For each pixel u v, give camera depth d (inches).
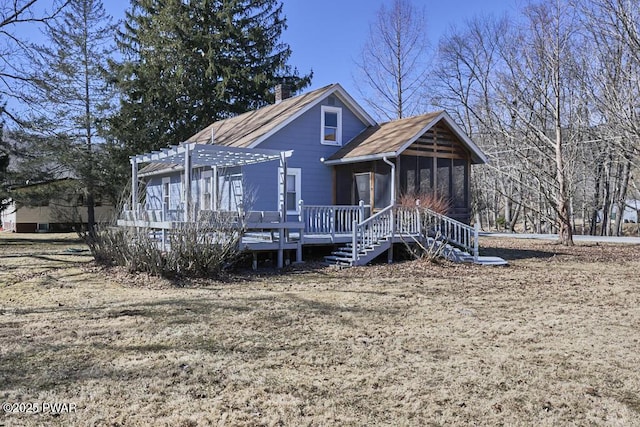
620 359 207.0
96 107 1045.8
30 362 198.5
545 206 1139.3
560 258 603.8
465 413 154.3
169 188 849.5
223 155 559.5
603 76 765.3
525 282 416.5
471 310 300.8
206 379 180.9
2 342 225.6
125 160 1070.4
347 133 712.4
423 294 355.6
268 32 1320.1
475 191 1371.8
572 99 882.8
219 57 1215.6
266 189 646.5
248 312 291.1
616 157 1034.7
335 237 545.6
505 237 992.9
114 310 296.2
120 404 158.6
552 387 175.9
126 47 1221.1
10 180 884.6
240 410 154.9
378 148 598.9
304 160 671.1
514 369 193.8
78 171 952.9
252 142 621.0
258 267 498.3
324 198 687.7
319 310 297.6
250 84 1226.6
